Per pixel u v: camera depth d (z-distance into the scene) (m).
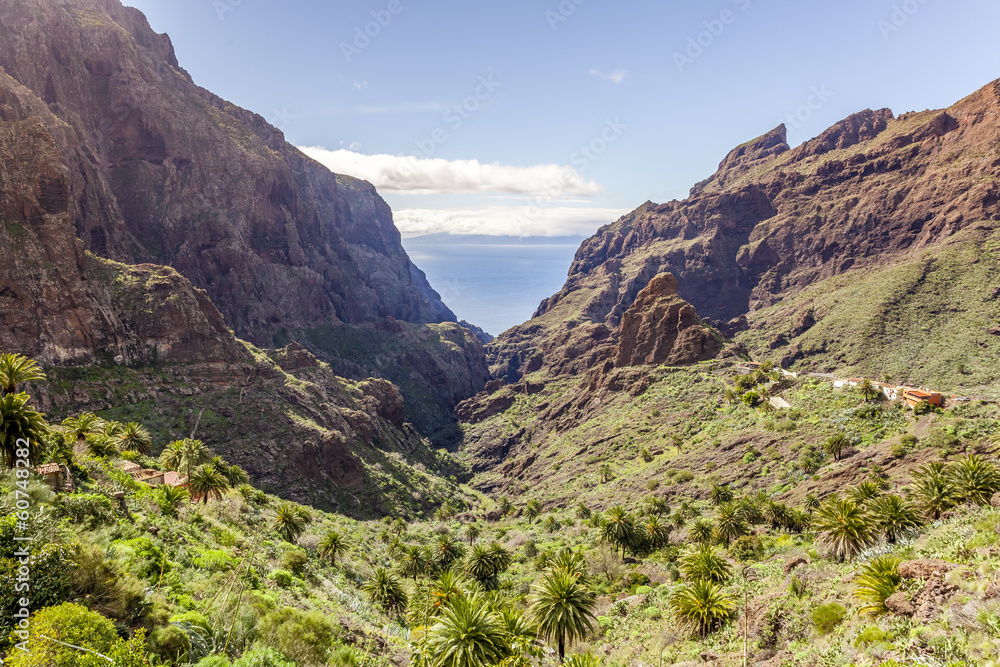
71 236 130.62
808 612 33.34
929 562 27.44
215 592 31.38
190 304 153.75
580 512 124.50
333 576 65.00
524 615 41.53
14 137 128.75
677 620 42.59
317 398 177.25
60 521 29.27
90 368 122.94
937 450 79.12
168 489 53.78
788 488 96.12
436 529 129.12
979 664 18.23
